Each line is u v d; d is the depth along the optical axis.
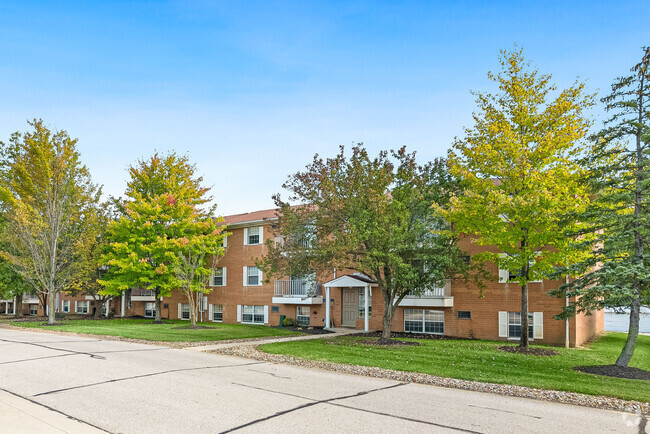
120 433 6.64
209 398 8.77
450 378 11.42
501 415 8.00
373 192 15.77
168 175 29.06
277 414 7.73
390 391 9.86
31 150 25.36
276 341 19.08
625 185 12.85
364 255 17.31
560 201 14.05
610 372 12.01
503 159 15.04
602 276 12.26
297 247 17.59
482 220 15.44
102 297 35.91
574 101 14.98
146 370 11.61
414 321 23.50
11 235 27.23
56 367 11.77
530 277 16.05
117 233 28.14
